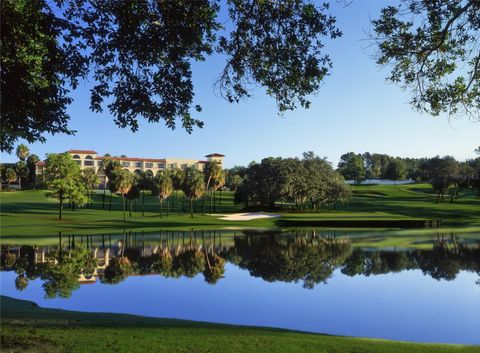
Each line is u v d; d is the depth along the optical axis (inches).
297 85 370.9
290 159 3430.1
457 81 407.2
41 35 341.7
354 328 494.0
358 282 762.2
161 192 2861.7
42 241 1407.5
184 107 379.9
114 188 2859.3
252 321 525.3
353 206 3548.2
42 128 381.1
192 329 418.6
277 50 357.1
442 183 3804.1
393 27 381.1
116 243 1359.5
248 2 350.6
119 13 338.3
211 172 3284.9
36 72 359.9
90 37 339.9
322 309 583.5
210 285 747.4
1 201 3575.3
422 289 701.3
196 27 348.8
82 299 644.7
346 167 7076.8
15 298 637.3
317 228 1900.8
